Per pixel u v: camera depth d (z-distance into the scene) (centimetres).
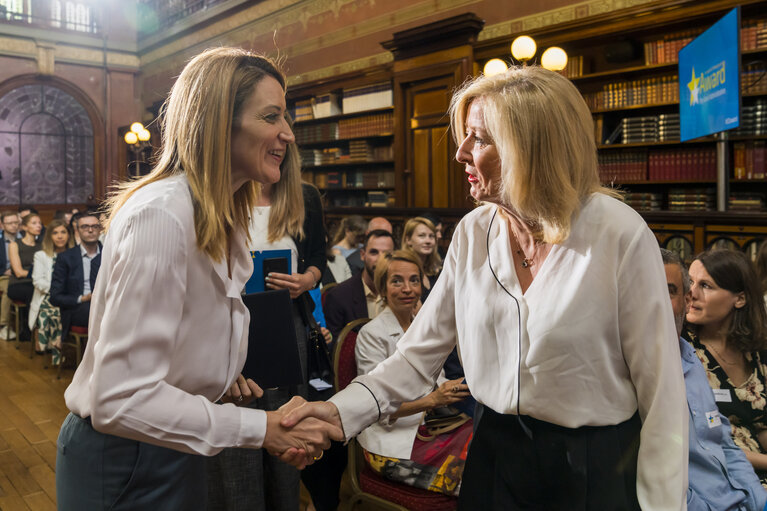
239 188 137
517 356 120
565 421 115
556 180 113
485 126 117
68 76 1532
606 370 115
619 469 115
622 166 688
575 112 116
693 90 581
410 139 851
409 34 816
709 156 624
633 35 672
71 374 563
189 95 121
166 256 111
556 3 743
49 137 1531
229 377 133
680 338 207
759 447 235
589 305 113
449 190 805
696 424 196
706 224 529
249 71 124
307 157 1030
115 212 122
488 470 128
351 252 584
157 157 134
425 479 230
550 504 120
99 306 119
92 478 122
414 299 266
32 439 407
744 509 187
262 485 227
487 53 765
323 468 278
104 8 1565
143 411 109
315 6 1073
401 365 146
